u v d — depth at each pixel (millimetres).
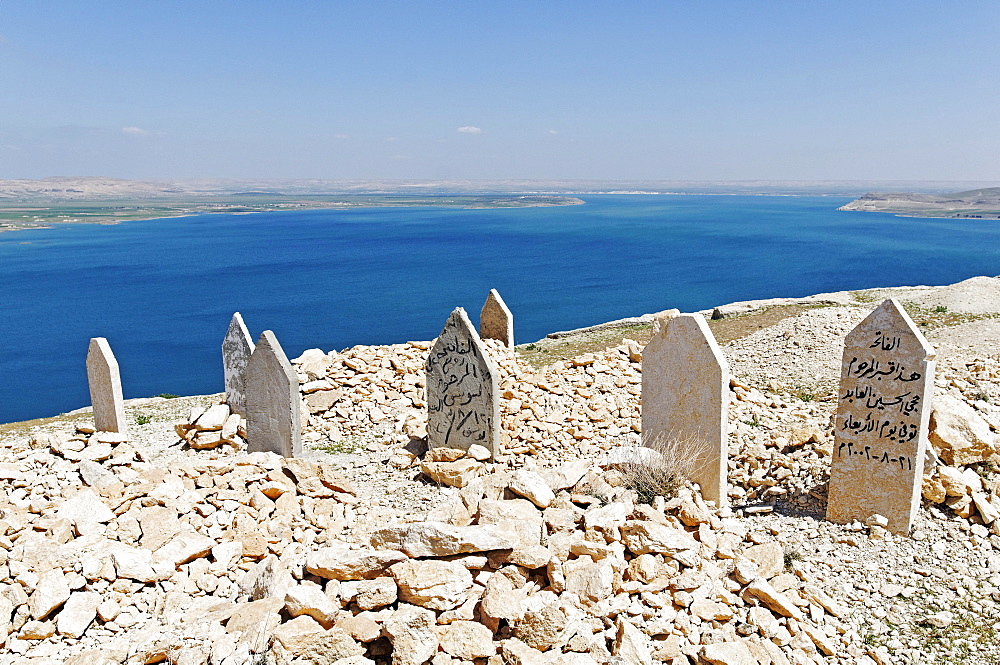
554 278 89812
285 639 5320
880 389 8133
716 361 8875
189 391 41438
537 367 22016
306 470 9984
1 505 8672
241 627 5637
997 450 8883
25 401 40906
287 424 11812
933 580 7383
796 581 6988
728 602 6352
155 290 85188
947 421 8984
